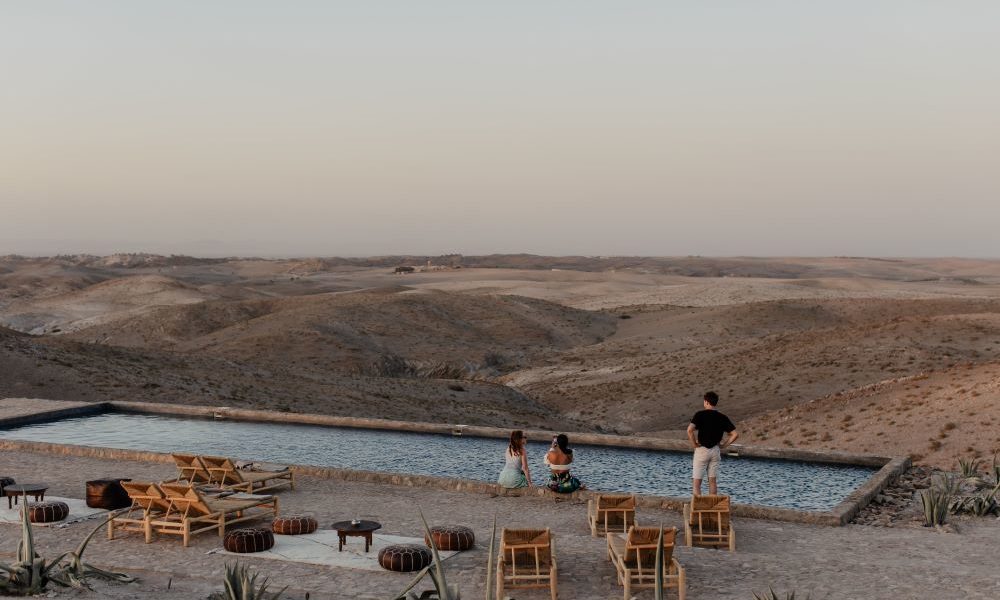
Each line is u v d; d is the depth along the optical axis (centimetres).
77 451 2180
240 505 1450
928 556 1337
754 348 6862
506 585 1158
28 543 1091
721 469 2192
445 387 5612
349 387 5003
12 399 3275
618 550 1211
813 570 1238
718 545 1394
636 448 2464
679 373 6475
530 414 5288
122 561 1275
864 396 4153
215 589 1130
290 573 1218
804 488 1992
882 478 1898
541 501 1733
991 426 2959
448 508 1666
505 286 19700
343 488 1838
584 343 10294
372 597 1115
